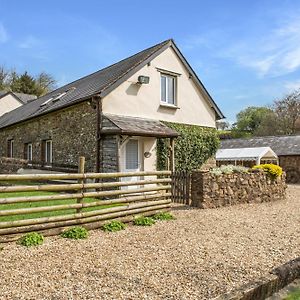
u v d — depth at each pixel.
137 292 3.93
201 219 8.59
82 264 4.84
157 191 9.23
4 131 22.64
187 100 16.33
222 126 55.06
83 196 7.12
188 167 15.97
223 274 4.59
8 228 5.83
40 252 5.36
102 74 16.84
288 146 27.27
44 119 17.09
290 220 8.80
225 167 11.99
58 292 3.86
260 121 48.53
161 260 5.14
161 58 15.18
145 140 14.20
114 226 7.16
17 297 3.70
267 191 12.83
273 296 4.30
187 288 4.08
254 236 6.88
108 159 12.82
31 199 6.26
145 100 14.48
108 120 12.70
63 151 15.30
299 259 5.23
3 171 17.95
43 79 53.16
